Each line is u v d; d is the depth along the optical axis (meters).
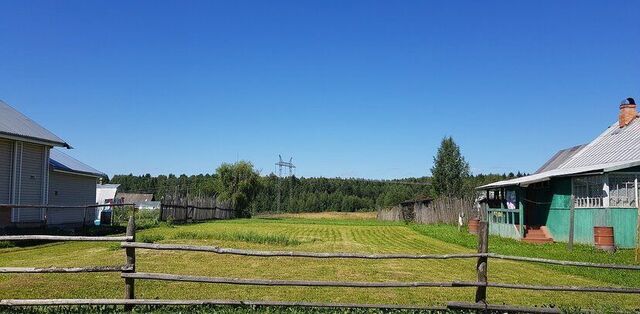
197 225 33.75
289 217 61.47
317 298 9.21
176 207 36.81
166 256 14.07
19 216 22.11
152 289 9.70
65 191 28.39
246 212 59.38
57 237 7.78
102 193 44.47
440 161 58.88
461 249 20.28
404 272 12.75
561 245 21.22
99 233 23.20
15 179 21.95
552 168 34.38
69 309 7.67
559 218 23.89
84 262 12.88
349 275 11.94
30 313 7.48
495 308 7.97
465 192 55.72
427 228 35.19
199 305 7.82
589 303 9.31
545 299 9.63
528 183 23.44
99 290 9.42
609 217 20.25
